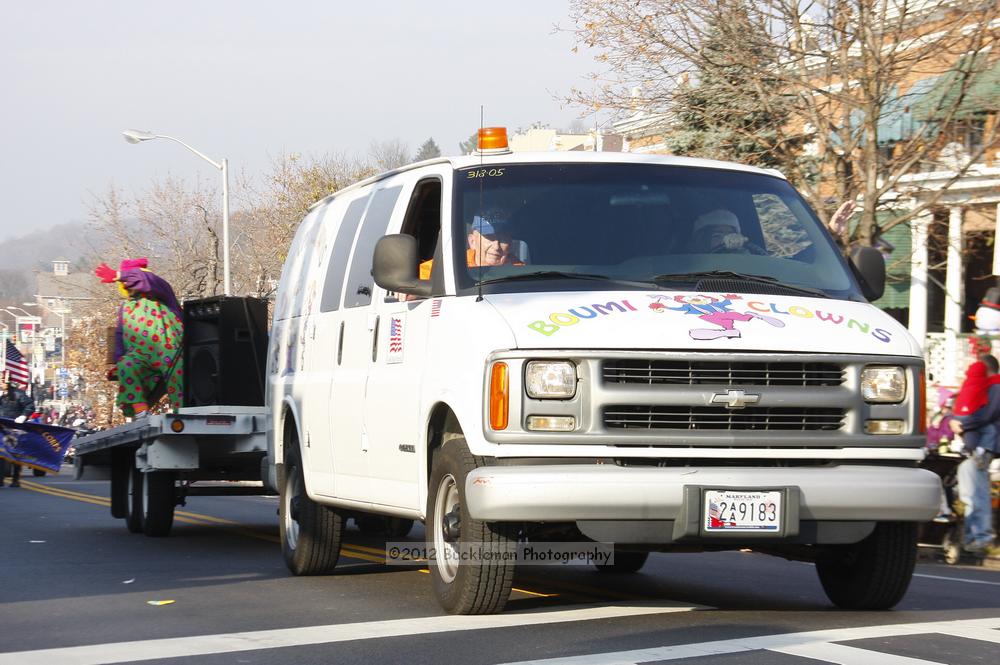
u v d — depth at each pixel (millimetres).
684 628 11969
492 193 13680
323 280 17234
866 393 12297
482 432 11875
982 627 12102
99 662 10797
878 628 11953
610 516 11531
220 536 24656
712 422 11875
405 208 14742
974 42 30109
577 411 11742
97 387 100312
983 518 21188
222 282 96062
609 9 32438
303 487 17031
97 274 25859
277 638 11828
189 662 10781
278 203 89812
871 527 12312
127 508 25844
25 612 13984
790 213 14367
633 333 11852
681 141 34594
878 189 31719
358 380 15055
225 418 23062
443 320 12922
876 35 30234
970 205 34375
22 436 41281
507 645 11164
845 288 13641
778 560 19750
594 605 13648
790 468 11945
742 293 12891
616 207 13695
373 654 10930
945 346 40531
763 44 32000
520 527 12227
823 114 32438
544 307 12211
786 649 10836
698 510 11562
